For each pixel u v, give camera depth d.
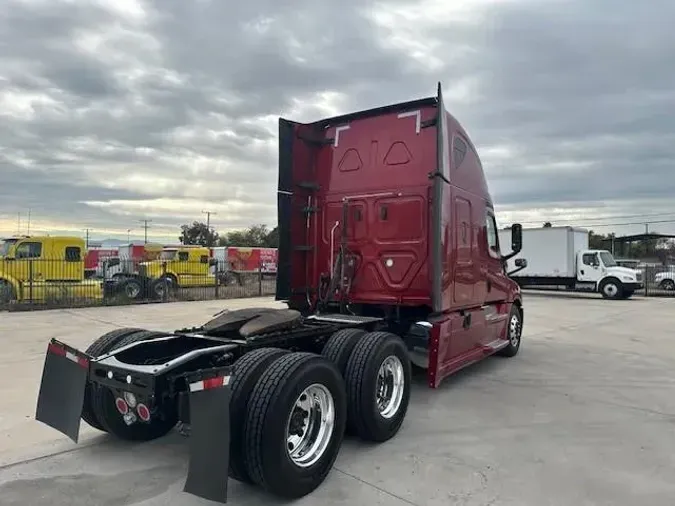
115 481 3.74
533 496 3.54
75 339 9.88
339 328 5.01
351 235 6.43
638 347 9.82
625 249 58.12
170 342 4.39
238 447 3.37
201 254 28.12
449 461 4.16
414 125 6.14
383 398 4.70
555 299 23.34
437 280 5.31
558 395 6.23
